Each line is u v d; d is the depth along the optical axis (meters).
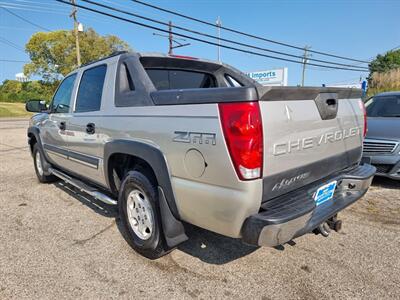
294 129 2.00
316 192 2.34
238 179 1.75
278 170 1.92
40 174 5.19
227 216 1.85
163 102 2.18
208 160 1.86
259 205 1.84
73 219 3.60
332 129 2.43
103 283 2.33
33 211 3.88
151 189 2.46
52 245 2.95
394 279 2.37
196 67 3.64
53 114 4.16
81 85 3.52
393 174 4.54
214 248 2.86
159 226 2.46
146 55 3.00
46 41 44.12
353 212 3.78
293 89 1.92
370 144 4.66
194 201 2.01
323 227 2.67
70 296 2.18
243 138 1.71
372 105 6.27
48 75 46.94
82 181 3.83
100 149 2.99
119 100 2.71
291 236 1.90
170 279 2.38
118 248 2.88
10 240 3.06
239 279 2.37
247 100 1.70
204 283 2.32
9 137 13.06
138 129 2.41
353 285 2.29
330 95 2.36
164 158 2.17
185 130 1.99
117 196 3.12
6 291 2.23
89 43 44.53
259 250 2.82
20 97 48.25
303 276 2.41
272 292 2.21
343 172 2.73
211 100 1.83
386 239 3.05
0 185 5.15
